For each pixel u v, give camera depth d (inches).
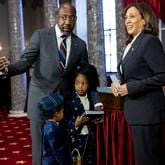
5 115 433.7
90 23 344.5
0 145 277.3
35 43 140.4
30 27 636.1
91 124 140.6
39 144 140.9
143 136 113.4
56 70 137.3
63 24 135.7
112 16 465.7
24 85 418.3
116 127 148.8
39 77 140.6
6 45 631.2
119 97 143.6
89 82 140.4
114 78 122.7
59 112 126.3
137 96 113.1
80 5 441.1
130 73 114.7
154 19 115.6
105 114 152.1
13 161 230.5
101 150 155.3
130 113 115.0
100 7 345.1
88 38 347.9
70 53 138.6
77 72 140.9
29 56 139.9
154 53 110.0
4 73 135.9
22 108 418.6
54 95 129.8
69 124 136.1
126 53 118.1
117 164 149.6
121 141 147.0
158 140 114.6
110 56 471.2
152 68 110.1
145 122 112.5
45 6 392.8
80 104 139.0
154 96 113.1
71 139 135.4
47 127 122.5
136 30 116.0
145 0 282.0
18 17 413.7
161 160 117.4
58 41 139.1
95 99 142.6
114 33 464.4
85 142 137.9
